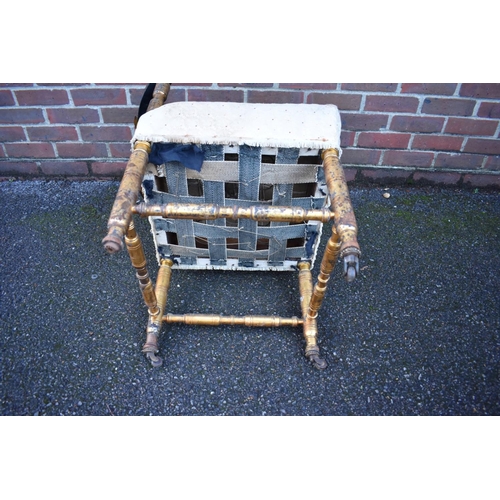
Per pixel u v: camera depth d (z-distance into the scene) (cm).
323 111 141
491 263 183
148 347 144
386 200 212
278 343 154
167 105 140
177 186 144
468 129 197
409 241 192
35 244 186
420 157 208
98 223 196
